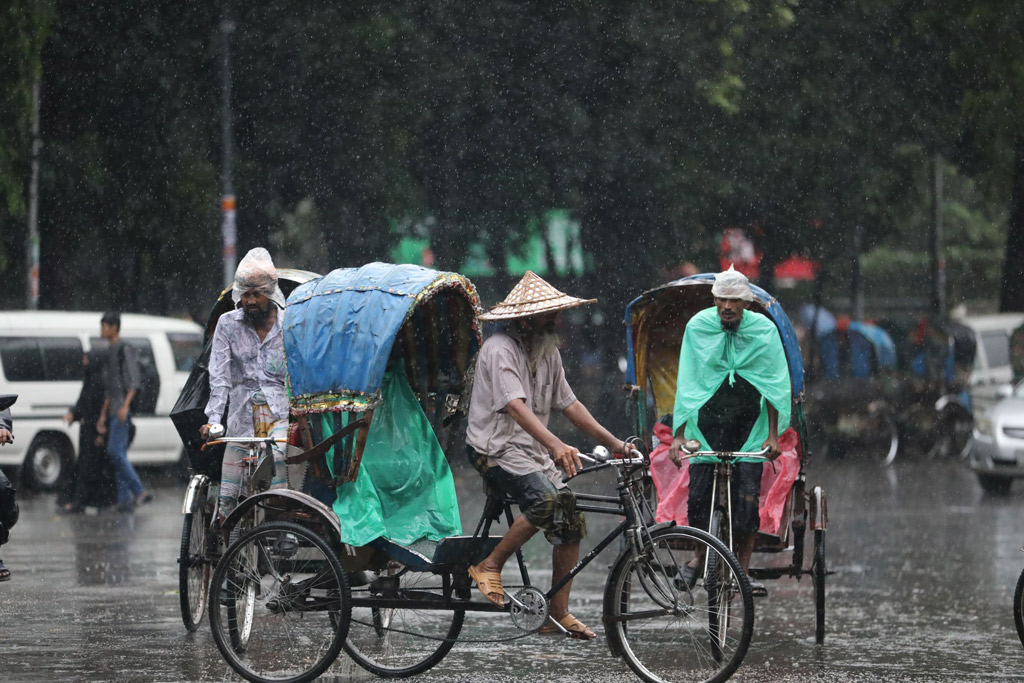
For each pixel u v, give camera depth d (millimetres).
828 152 96250
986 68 91812
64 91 87875
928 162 101062
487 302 100000
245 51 89812
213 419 29781
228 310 32094
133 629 30922
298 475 25438
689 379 29453
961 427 93375
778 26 92375
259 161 93250
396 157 92625
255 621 25703
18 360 67375
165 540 48562
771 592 38125
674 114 93312
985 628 32188
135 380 59094
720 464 29000
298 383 25172
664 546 24609
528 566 41781
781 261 103125
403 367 26562
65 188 89812
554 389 25500
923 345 96625
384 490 25531
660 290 32750
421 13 89375
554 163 93500
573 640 30062
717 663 24328
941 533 52031
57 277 91312
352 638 27750
